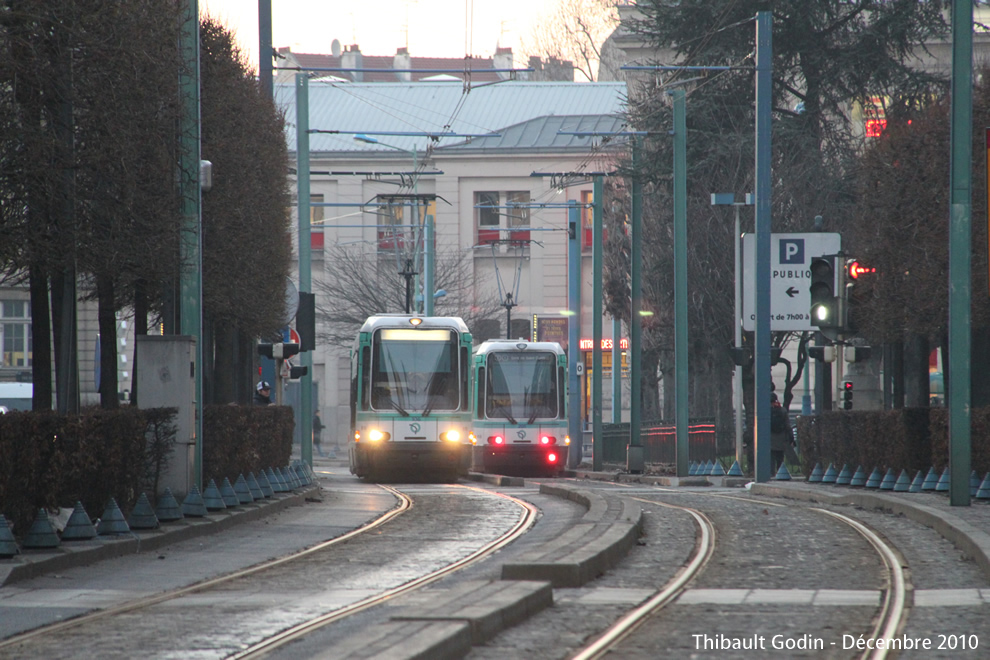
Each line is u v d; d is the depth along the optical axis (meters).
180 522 63.19
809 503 85.69
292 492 91.62
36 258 59.84
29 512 51.88
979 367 101.88
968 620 36.62
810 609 39.03
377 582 45.75
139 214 65.19
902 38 143.38
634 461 148.62
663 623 36.56
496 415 150.88
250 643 33.28
